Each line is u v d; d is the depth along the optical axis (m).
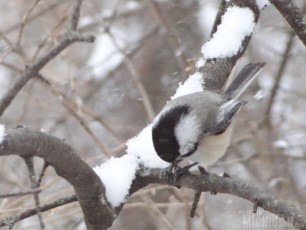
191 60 10.33
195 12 13.99
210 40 7.48
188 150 6.44
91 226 6.01
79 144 12.62
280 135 12.13
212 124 6.74
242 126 12.28
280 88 12.28
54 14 12.58
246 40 7.36
